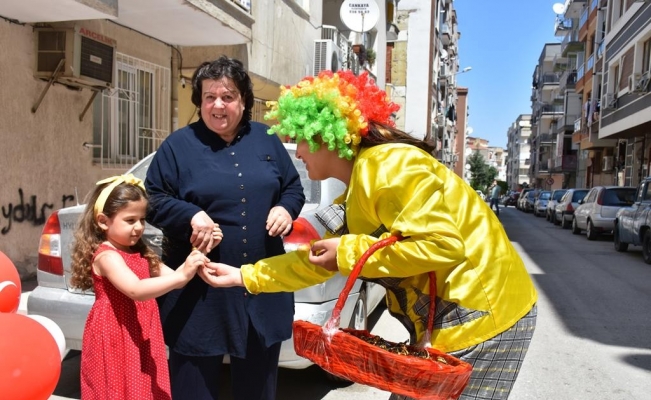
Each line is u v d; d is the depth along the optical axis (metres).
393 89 30.19
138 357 2.47
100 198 2.44
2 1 5.98
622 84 22.47
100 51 7.43
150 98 9.54
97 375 2.43
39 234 7.20
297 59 12.95
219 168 2.53
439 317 1.96
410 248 1.81
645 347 5.52
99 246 2.46
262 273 2.20
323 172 2.21
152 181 2.56
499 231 2.04
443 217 1.83
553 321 6.48
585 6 34.81
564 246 14.87
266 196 2.57
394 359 1.75
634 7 20.84
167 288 2.26
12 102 6.73
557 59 49.81
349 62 16.42
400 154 1.91
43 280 3.77
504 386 1.98
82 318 3.57
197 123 2.66
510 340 1.95
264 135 2.71
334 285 3.71
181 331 2.49
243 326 2.50
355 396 3.99
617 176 26.88
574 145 41.84
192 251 2.35
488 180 78.69
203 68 2.53
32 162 7.06
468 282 1.92
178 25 8.52
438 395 1.75
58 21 6.94
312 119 2.04
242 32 9.12
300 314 3.45
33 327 2.29
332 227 2.26
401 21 30.39
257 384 2.58
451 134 49.44
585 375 4.70
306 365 3.52
